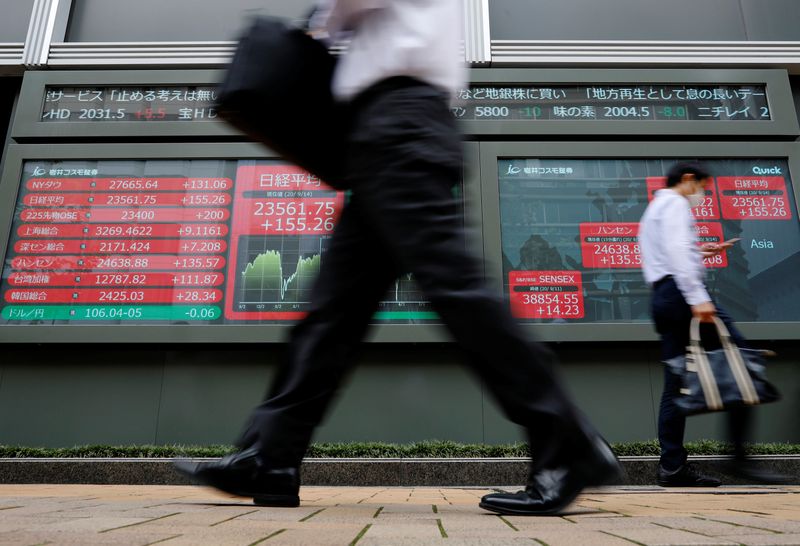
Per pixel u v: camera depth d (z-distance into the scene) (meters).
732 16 5.64
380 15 1.34
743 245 4.71
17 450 4.06
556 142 4.93
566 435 1.14
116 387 4.57
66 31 5.53
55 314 4.59
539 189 4.88
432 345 4.55
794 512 1.42
